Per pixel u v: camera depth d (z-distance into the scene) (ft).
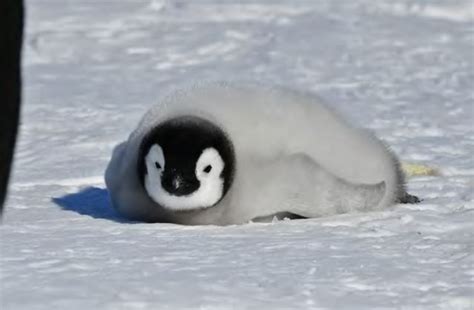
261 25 245.65
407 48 222.07
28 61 215.10
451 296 74.28
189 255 84.89
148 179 95.25
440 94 177.99
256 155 95.66
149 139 94.84
